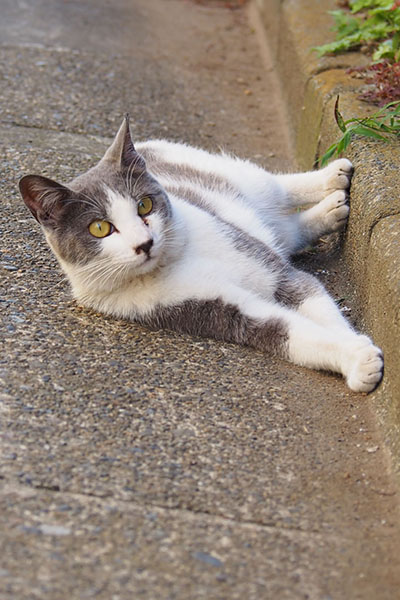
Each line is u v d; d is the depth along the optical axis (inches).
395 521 41.6
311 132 61.0
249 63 83.5
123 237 47.8
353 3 65.9
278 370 47.6
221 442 43.8
